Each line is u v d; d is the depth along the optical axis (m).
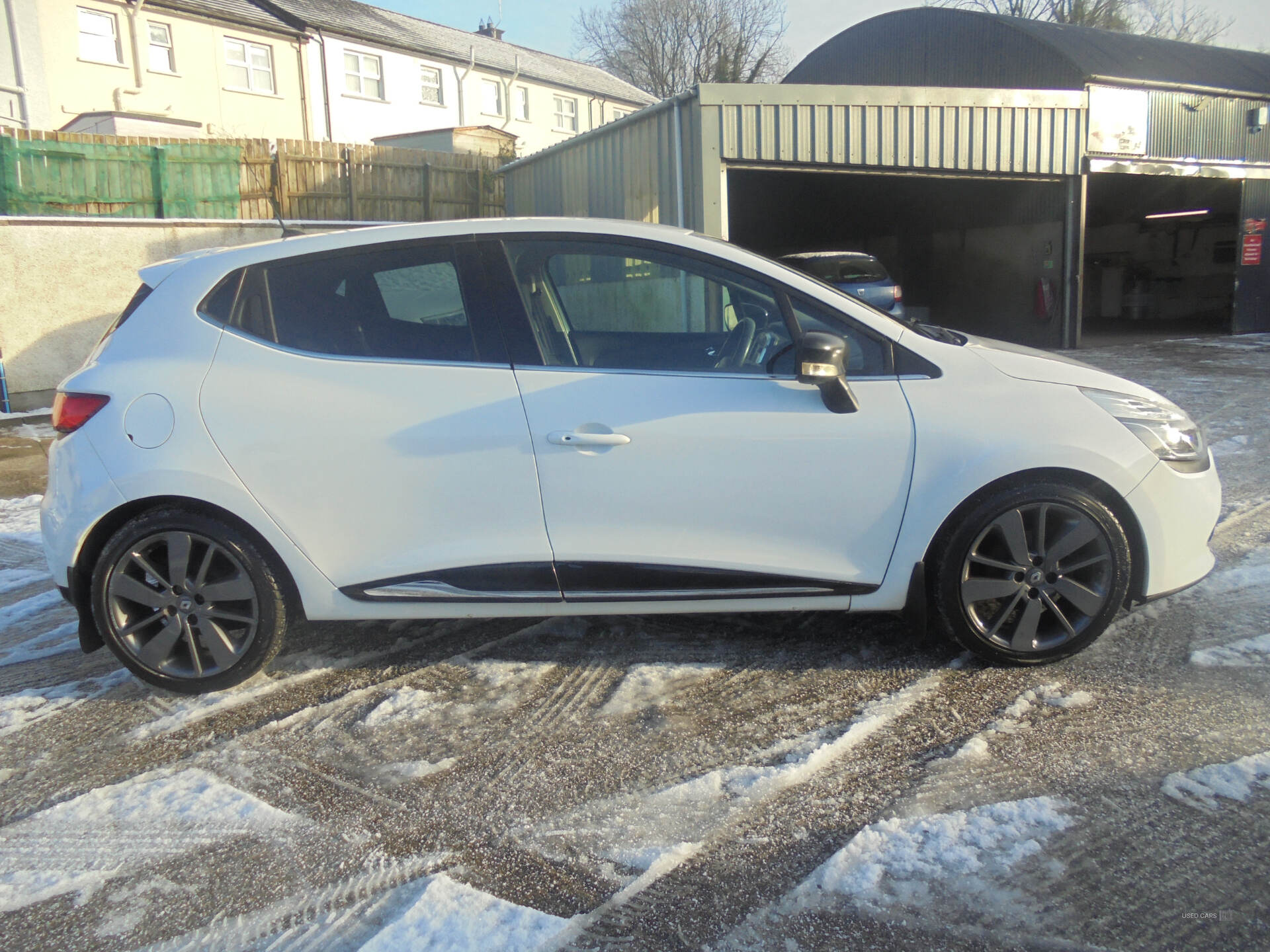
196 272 3.24
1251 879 2.16
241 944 2.07
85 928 2.14
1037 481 3.11
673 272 3.20
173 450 3.06
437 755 2.86
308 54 25.58
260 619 3.20
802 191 21.14
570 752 2.84
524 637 3.73
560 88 33.69
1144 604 3.43
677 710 3.08
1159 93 14.97
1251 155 16.45
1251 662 3.27
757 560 3.12
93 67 21.02
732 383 3.09
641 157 11.52
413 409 3.08
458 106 29.95
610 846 2.37
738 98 10.72
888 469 3.07
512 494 3.09
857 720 2.97
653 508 3.09
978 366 3.15
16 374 9.97
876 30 20.11
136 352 3.17
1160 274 21.31
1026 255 16.11
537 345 3.14
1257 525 4.98
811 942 2.01
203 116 23.22
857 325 3.13
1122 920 2.04
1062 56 15.16
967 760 2.71
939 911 2.09
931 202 18.61
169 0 22.27
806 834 2.39
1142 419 3.17
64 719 3.20
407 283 3.18
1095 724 2.88
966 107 12.77
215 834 2.49
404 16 31.30
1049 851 2.28
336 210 13.04
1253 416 8.16
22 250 9.88
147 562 3.20
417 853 2.38
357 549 3.14
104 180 11.31
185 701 3.29
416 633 3.82
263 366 3.12
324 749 2.92
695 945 2.01
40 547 5.41
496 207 14.85
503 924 2.09
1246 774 2.58
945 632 3.23
